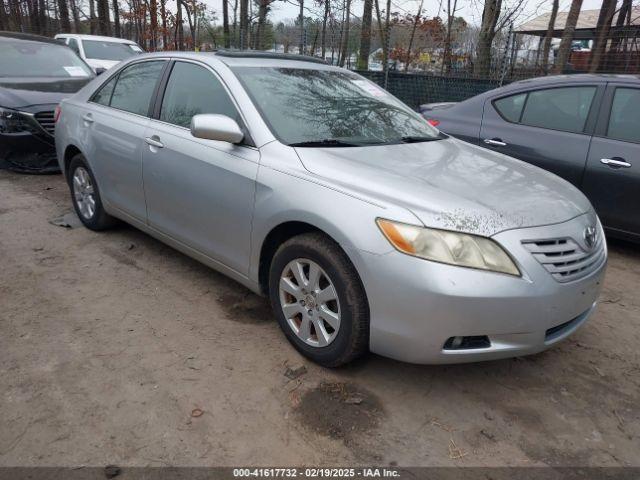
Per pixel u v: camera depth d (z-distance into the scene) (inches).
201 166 137.5
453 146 148.6
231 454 94.7
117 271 164.9
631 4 552.4
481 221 101.6
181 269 167.8
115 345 125.6
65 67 327.3
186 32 854.5
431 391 114.2
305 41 530.3
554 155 199.9
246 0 609.3
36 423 99.7
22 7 981.8
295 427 101.7
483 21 490.9
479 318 98.7
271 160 122.6
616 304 160.2
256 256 127.2
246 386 112.6
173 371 116.6
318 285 114.8
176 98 154.3
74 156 196.4
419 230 99.6
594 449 100.5
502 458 97.2
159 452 94.3
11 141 266.1
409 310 99.9
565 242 108.6
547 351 132.5
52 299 146.1
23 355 120.3
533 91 212.2
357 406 108.2
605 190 189.5
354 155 124.6
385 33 586.9
